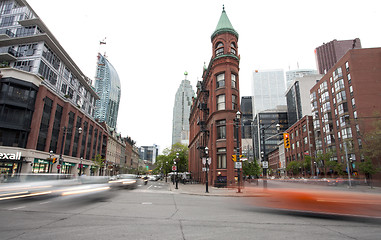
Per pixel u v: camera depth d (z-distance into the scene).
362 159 46.78
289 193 20.75
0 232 6.23
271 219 8.75
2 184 13.75
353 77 50.09
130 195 18.17
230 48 33.81
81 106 55.31
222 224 7.78
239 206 12.54
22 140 32.44
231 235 6.38
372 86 48.66
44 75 39.72
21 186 14.63
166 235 6.24
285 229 7.16
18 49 39.62
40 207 10.73
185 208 11.56
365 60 50.28
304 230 7.05
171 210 10.78
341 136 54.38
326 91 62.03
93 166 55.09
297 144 78.88
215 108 33.38
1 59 38.38
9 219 7.90
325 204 13.32
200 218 8.84
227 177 29.47
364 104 48.16
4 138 31.34
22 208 10.32
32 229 6.62
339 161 55.09
